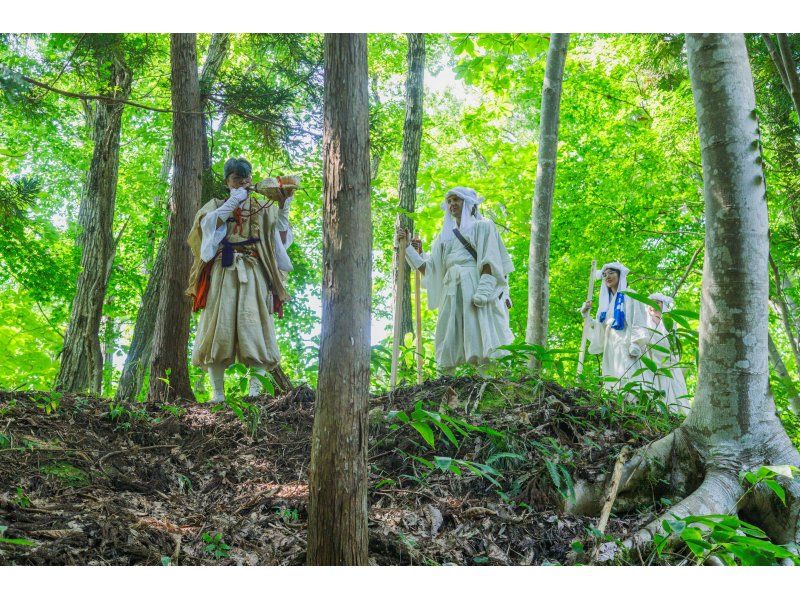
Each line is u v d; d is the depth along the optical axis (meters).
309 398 6.04
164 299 7.75
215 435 5.34
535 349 5.40
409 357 7.96
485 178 16.08
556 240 17.94
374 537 3.79
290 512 4.14
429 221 12.09
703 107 4.70
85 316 12.77
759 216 4.62
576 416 5.21
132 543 3.54
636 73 14.20
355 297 3.07
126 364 12.12
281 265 7.06
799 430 7.61
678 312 4.82
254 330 6.74
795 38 10.88
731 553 3.55
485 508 4.24
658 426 5.37
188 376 7.78
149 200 19.72
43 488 4.05
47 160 19.95
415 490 4.51
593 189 17.47
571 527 4.21
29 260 14.87
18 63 9.77
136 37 11.77
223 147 14.95
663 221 17.14
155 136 18.06
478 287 7.36
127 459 4.76
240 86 10.48
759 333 4.62
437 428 4.99
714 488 4.41
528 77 16.41
